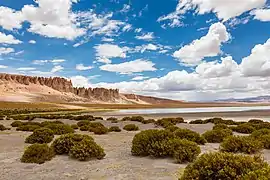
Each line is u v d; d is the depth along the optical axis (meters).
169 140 10.90
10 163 10.35
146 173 8.37
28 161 10.35
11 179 8.12
